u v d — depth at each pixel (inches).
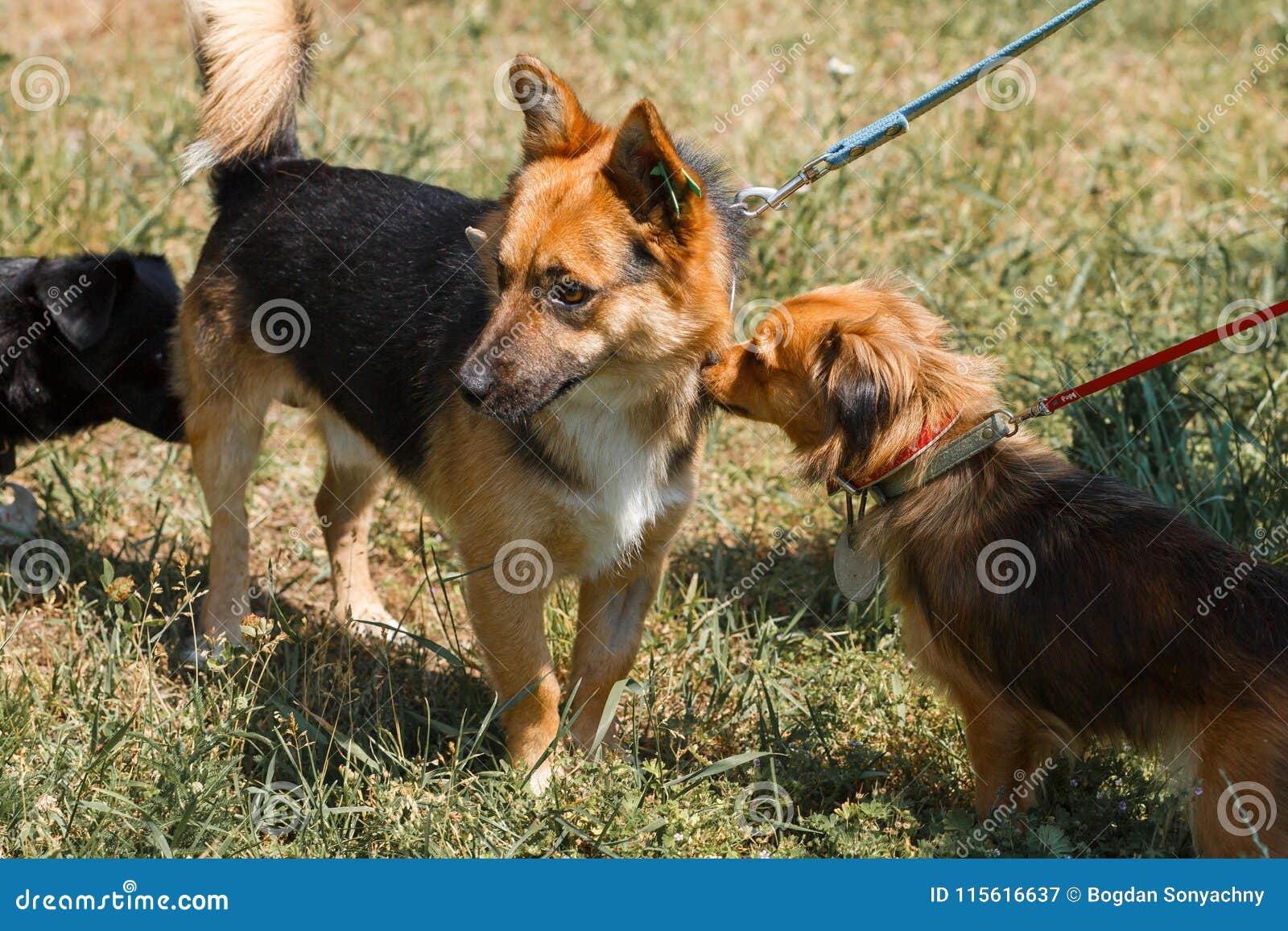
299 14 280.1
